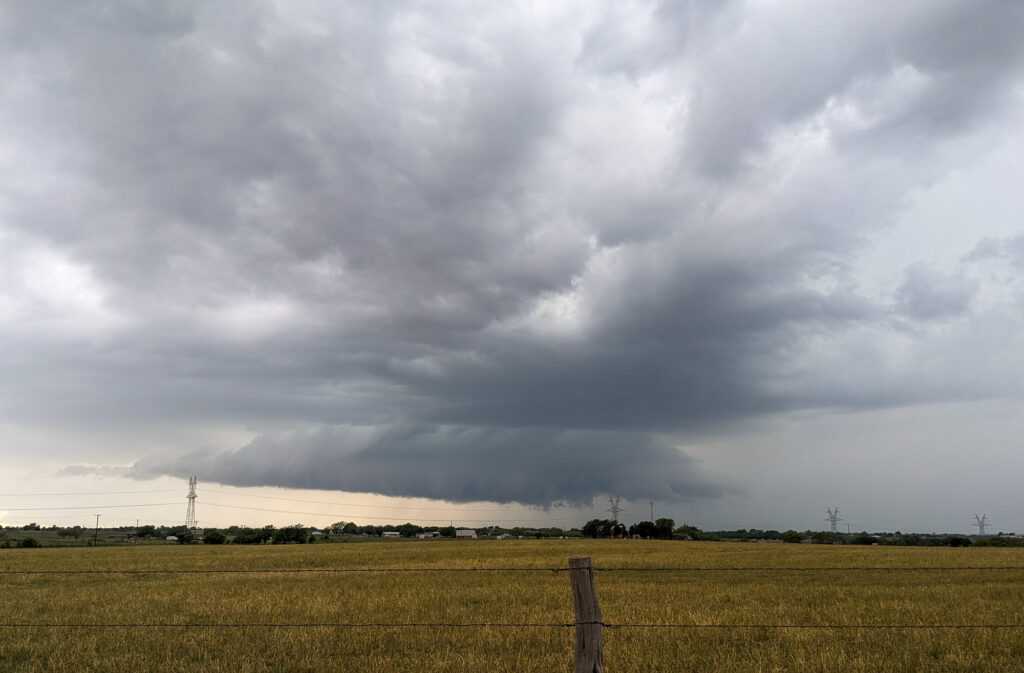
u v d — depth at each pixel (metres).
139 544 105.62
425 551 66.88
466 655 12.49
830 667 11.60
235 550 74.88
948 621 17.08
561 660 11.93
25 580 30.44
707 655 12.51
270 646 13.28
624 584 27.23
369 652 12.99
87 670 11.49
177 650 13.09
